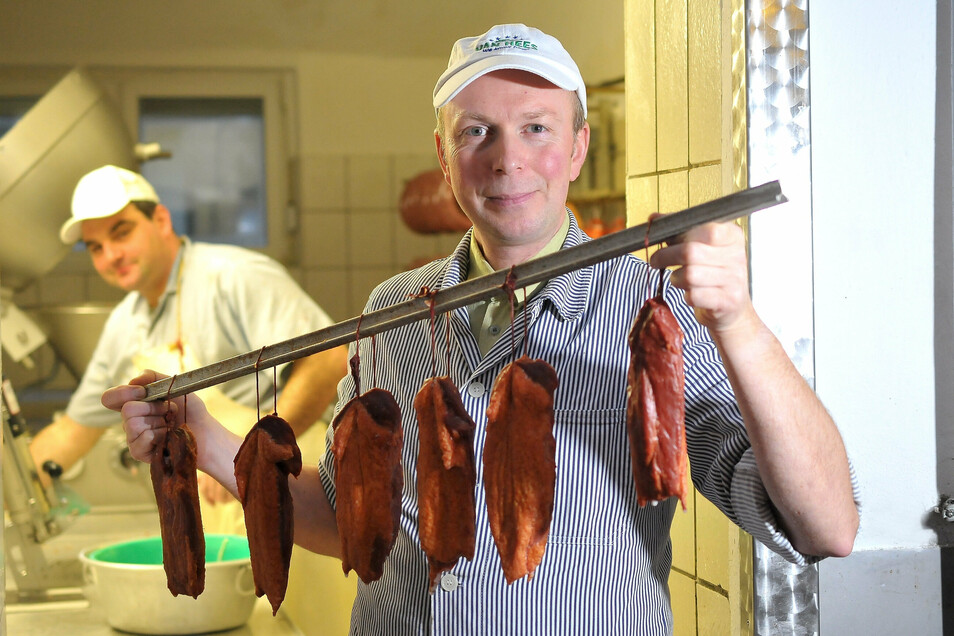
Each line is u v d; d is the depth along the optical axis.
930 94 1.43
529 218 1.18
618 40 2.84
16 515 2.08
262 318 2.68
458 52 1.22
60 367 3.53
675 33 1.56
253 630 1.74
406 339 1.31
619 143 2.79
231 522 2.28
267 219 4.20
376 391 1.01
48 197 2.47
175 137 4.14
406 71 4.21
